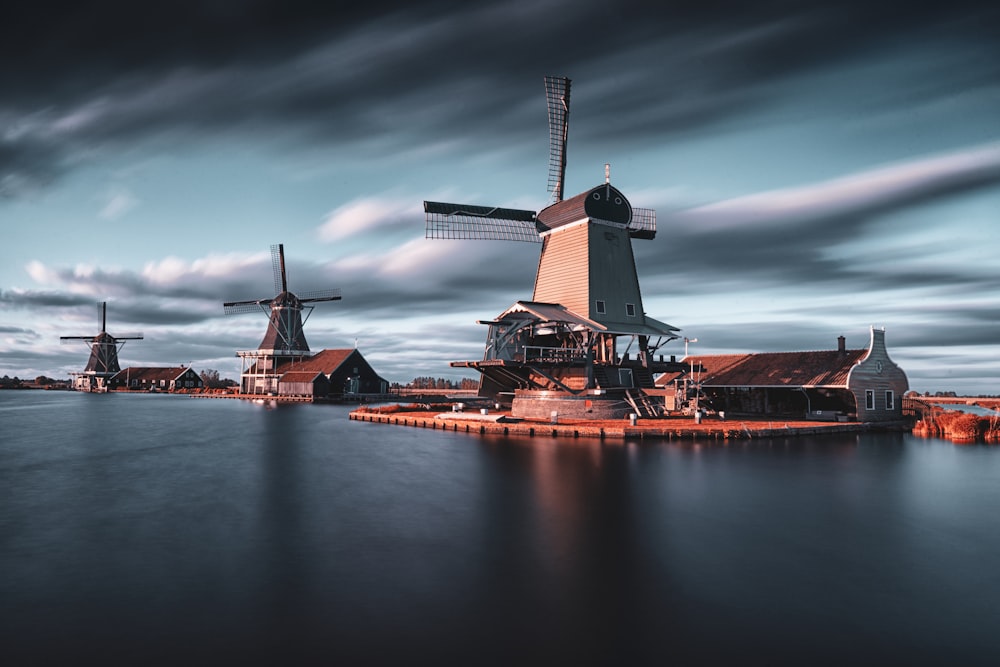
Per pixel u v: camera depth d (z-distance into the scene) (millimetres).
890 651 7371
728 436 29359
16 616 8336
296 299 93688
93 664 6992
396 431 35375
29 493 16875
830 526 13125
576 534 12422
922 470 20562
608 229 38062
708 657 7223
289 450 26500
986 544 11828
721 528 12898
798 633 7871
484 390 43844
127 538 12172
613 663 7082
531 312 35188
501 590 9328
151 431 36156
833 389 37625
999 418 30609
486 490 16953
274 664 7008
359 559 10805
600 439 29047
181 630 7891
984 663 7078
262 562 10625
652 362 38688
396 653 7305
